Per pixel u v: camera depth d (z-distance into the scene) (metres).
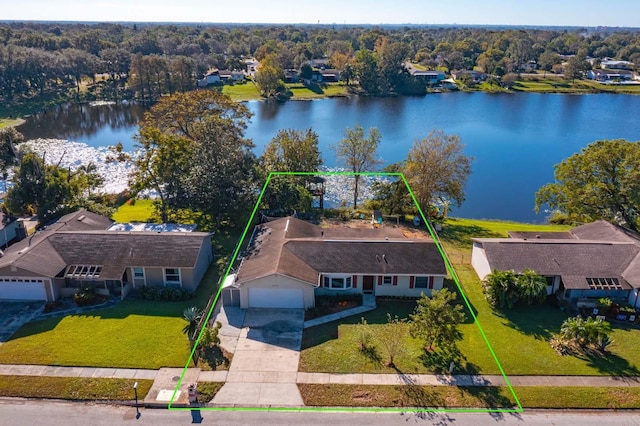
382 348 27.05
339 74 151.12
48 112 106.75
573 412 22.61
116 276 31.33
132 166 68.19
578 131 95.12
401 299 32.69
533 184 65.12
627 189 40.31
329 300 32.06
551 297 32.81
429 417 22.11
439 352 26.80
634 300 30.95
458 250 41.34
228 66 166.50
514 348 27.27
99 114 106.69
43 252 32.41
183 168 43.28
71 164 68.94
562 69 173.50
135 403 22.72
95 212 42.81
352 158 54.62
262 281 30.41
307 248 33.66
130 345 26.78
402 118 106.50
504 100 132.50
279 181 45.75
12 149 58.53
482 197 60.56
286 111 112.75
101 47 163.25
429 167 48.16
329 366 25.47
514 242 34.53
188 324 29.03
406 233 44.78
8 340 27.05
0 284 30.95
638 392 23.77
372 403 22.91
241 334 28.22
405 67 152.50
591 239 37.34
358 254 33.22
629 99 134.62
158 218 45.28
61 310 30.36
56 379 24.02
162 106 59.00
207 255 36.00
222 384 23.97
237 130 54.34
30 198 41.28
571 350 27.06
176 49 179.62
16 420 21.59
